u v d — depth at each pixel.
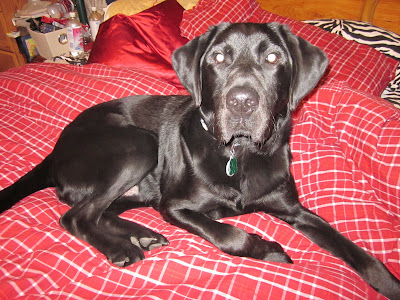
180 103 0.65
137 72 0.82
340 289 0.40
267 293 0.39
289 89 0.51
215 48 0.48
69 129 0.62
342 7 1.05
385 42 0.93
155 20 0.88
